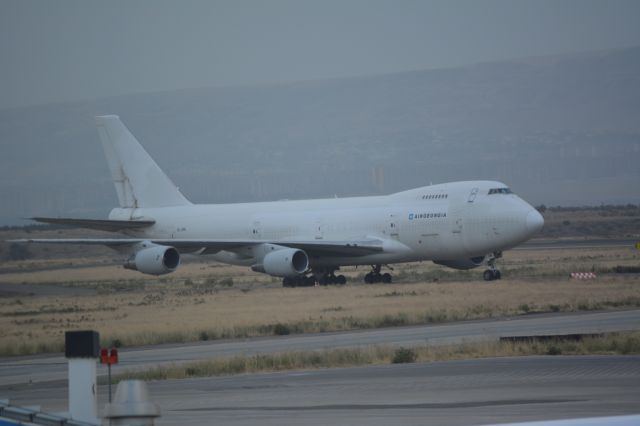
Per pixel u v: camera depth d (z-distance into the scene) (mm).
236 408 75375
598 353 102188
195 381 94562
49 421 41719
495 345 106500
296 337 134250
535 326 131375
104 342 137000
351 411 70938
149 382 95875
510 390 78312
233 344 129250
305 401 77312
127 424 40688
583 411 66812
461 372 90688
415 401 74562
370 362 102062
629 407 67938
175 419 71000
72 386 52469
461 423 63406
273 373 98000
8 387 97125
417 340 121000
